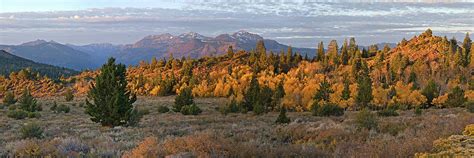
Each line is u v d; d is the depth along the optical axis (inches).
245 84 4074.8
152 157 402.6
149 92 4690.0
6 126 1194.6
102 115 1208.8
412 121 855.7
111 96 1213.1
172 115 2095.2
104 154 445.7
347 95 2519.7
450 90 3201.3
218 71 5201.8
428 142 437.7
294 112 2377.0
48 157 413.7
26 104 2272.4
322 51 5738.2
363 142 536.1
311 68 4877.0
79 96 4630.9
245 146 444.5
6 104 2842.0
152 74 5831.7
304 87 3203.7
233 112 2229.3
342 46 5551.2
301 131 698.2
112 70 1232.8
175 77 5049.2
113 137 746.2
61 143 495.5
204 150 407.8
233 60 5949.8
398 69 4355.3
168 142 442.3
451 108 2271.2
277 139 644.7
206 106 3085.6
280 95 2652.6
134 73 6333.7
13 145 511.8
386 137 585.0
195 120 1588.3
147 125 1291.8
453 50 5162.4
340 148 479.8
